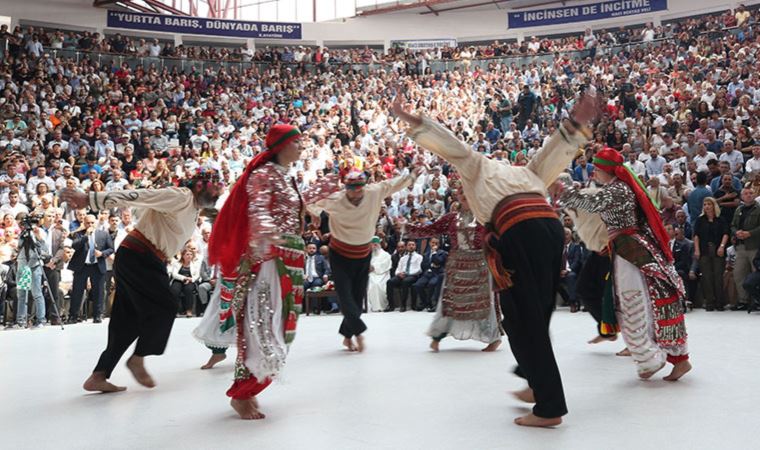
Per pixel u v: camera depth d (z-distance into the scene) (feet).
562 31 83.20
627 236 12.27
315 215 17.19
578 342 17.89
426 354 16.38
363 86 70.64
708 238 27.40
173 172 45.88
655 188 30.12
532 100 56.34
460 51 79.46
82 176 44.45
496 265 9.02
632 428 8.69
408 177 18.03
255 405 10.02
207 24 81.87
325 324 26.76
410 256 34.91
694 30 68.13
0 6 72.79
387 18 88.17
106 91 62.54
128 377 13.94
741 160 35.37
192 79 70.79
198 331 14.96
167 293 12.47
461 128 55.77
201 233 35.55
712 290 27.37
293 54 79.46
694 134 40.34
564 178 12.77
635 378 12.38
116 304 12.36
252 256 9.95
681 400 10.34
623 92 53.26
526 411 9.78
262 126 60.34
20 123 49.98
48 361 16.71
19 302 29.07
